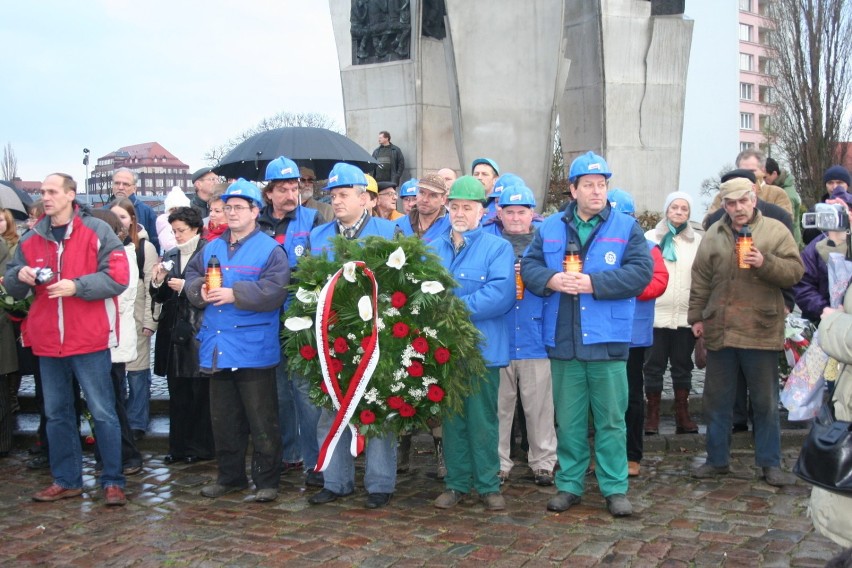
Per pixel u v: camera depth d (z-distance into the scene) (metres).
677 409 7.27
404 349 5.09
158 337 6.95
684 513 5.30
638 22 15.57
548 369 6.04
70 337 5.56
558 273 5.21
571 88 16.06
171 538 4.97
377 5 14.74
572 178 5.39
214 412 5.84
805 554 4.55
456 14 11.05
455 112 11.27
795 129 35.19
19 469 6.74
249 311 5.59
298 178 6.46
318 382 5.32
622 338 5.24
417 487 6.04
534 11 10.91
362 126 14.99
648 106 15.70
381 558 4.59
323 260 5.30
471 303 5.25
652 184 15.81
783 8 35.25
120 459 5.73
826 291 6.25
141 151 85.94
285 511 5.48
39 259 5.67
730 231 6.00
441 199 5.96
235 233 5.81
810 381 4.10
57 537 5.03
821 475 3.24
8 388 7.33
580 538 4.85
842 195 6.12
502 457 6.14
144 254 7.30
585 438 5.46
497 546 4.74
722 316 5.92
